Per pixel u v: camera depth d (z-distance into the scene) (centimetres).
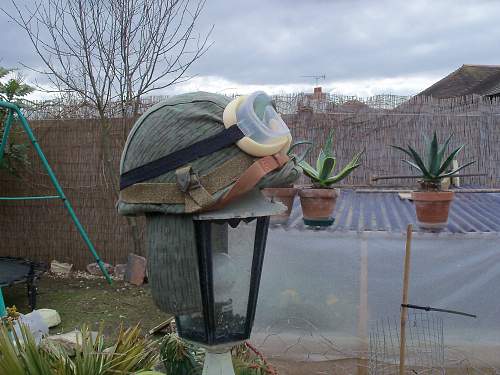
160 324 502
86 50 724
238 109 149
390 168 796
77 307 582
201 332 170
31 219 753
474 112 820
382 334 394
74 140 726
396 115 800
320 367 396
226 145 148
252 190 162
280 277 404
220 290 166
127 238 724
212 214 150
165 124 151
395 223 416
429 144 383
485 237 376
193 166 147
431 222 382
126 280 682
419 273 386
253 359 248
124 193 157
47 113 732
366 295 395
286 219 405
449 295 387
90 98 707
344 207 511
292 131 802
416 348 386
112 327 516
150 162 151
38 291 646
